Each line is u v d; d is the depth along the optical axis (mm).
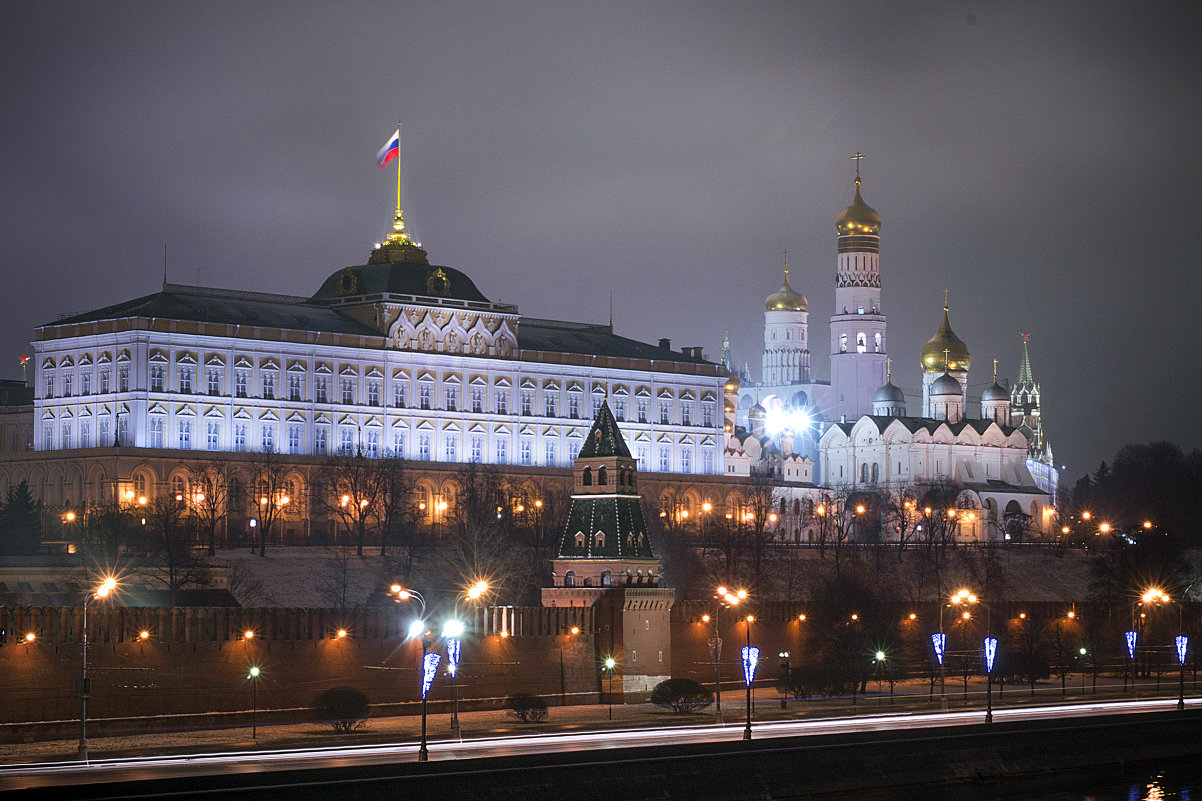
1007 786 190375
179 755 176750
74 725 197125
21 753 181375
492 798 159750
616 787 166750
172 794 147500
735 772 174750
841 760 181875
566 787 164125
